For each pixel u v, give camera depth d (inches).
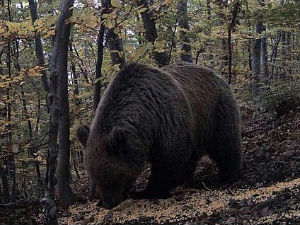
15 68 341.7
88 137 170.1
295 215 134.5
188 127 180.7
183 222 150.3
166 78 179.8
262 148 219.5
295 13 229.3
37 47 307.3
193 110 187.2
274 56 655.1
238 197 163.5
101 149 164.4
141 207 170.6
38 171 292.7
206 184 199.6
